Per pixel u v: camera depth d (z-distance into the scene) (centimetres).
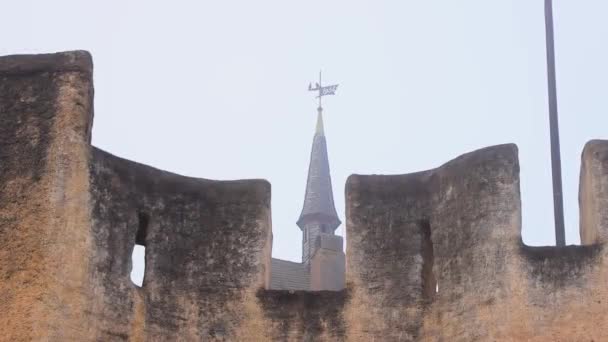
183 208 2019
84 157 1861
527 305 1822
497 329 1822
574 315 1806
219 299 1970
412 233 2002
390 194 2036
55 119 1856
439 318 1914
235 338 1945
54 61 1897
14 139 1847
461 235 1931
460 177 1969
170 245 1983
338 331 1945
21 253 1766
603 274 1823
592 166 1892
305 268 3994
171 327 1923
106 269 1855
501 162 1931
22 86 1883
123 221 1919
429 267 2012
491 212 1906
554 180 2278
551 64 2402
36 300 1733
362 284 1975
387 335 1933
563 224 2228
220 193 2048
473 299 1870
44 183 1811
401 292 1959
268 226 2038
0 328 1719
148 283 1936
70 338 1755
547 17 2452
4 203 1800
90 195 1859
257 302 1970
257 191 2048
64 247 1786
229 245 2009
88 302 1803
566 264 1841
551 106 2359
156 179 2005
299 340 1945
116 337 1836
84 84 1889
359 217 2023
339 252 3891
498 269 1861
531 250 1861
